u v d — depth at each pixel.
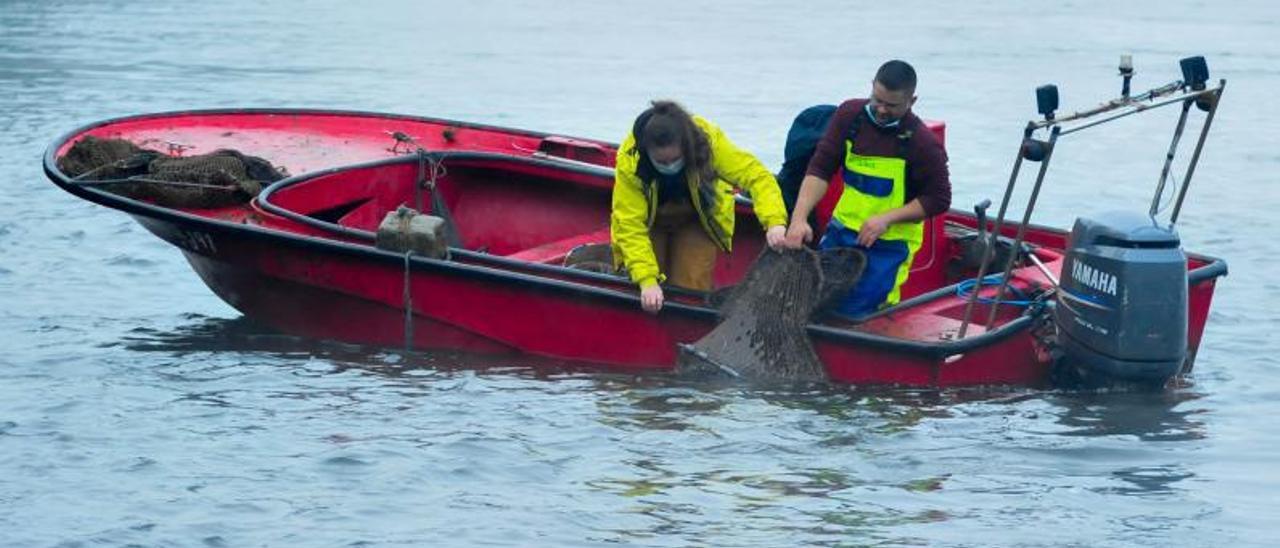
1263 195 34.81
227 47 64.50
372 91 51.56
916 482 15.93
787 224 19.81
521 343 20.25
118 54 60.28
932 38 74.31
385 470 15.95
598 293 19.58
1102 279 18.16
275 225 21.05
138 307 23.36
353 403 18.28
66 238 27.70
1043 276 20.36
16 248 26.94
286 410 17.98
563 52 66.19
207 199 21.39
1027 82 56.47
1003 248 21.17
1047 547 14.29
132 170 21.81
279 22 77.31
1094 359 18.38
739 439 17.08
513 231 24.20
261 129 25.52
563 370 19.81
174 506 14.98
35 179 33.16
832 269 19.03
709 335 19.30
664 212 19.61
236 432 17.14
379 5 89.44
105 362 20.14
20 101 46.44
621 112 48.06
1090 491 15.77
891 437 17.22
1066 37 75.00
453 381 19.31
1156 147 42.28
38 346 20.92
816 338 19.02
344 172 22.89
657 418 17.75
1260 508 15.38
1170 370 18.31
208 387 18.95
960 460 16.56
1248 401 19.05
